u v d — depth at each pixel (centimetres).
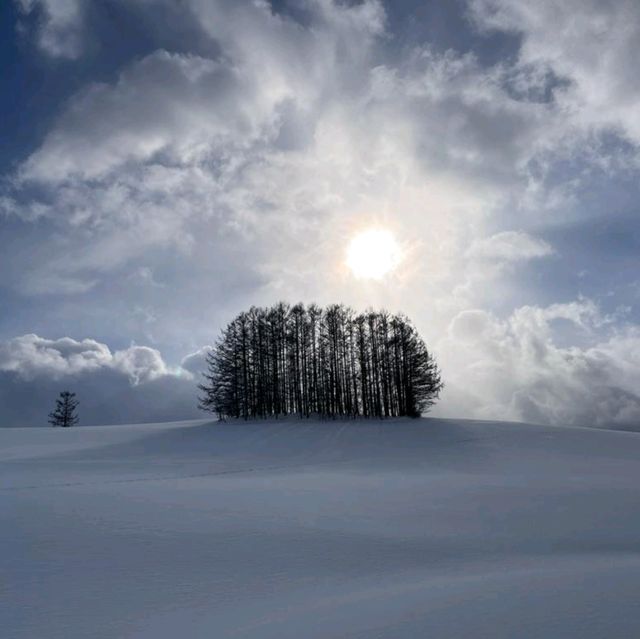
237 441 3312
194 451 2903
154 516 1012
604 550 856
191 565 734
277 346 4994
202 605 592
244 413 4738
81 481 1570
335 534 913
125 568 718
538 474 1938
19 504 1111
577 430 3694
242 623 523
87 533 880
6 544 815
